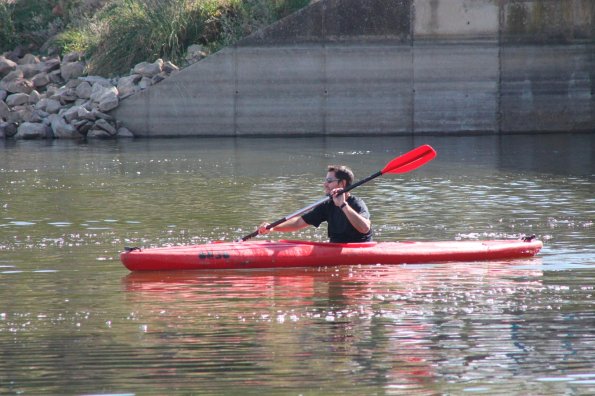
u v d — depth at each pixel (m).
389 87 90.75
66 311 26.70
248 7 96.69
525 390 20.19
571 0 90.56
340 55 90.19
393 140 85.38
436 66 90.69
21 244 37.06
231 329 24.75
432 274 31.19
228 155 72.88
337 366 21.70
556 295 28.11
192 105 89.81
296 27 89.56
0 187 54.72
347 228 33.41
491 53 90.81
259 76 89.88
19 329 24.83
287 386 20.47
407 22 90.06
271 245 32.81
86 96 91.19
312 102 90.50
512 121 91.81
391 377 20.97
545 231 39.22
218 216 44.00
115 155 73.06
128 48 95.06
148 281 30.41
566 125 92.06
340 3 89.50
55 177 59.47
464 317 25.70
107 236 38.84
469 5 90.19
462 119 91.50
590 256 33.91
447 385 20.50
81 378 21.00
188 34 95.62
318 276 30.95
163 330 24.69
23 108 90.19
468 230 39.69
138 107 89.69
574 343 23.23
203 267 31.94
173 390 20.27
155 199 49.62
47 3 106.31
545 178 57.31
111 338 23.97
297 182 56.38
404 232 39.38
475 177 58.09
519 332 24.20
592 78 91.69
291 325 25.09
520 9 90.44
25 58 98.50
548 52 91.12
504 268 32.09
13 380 20.89
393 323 25.17
